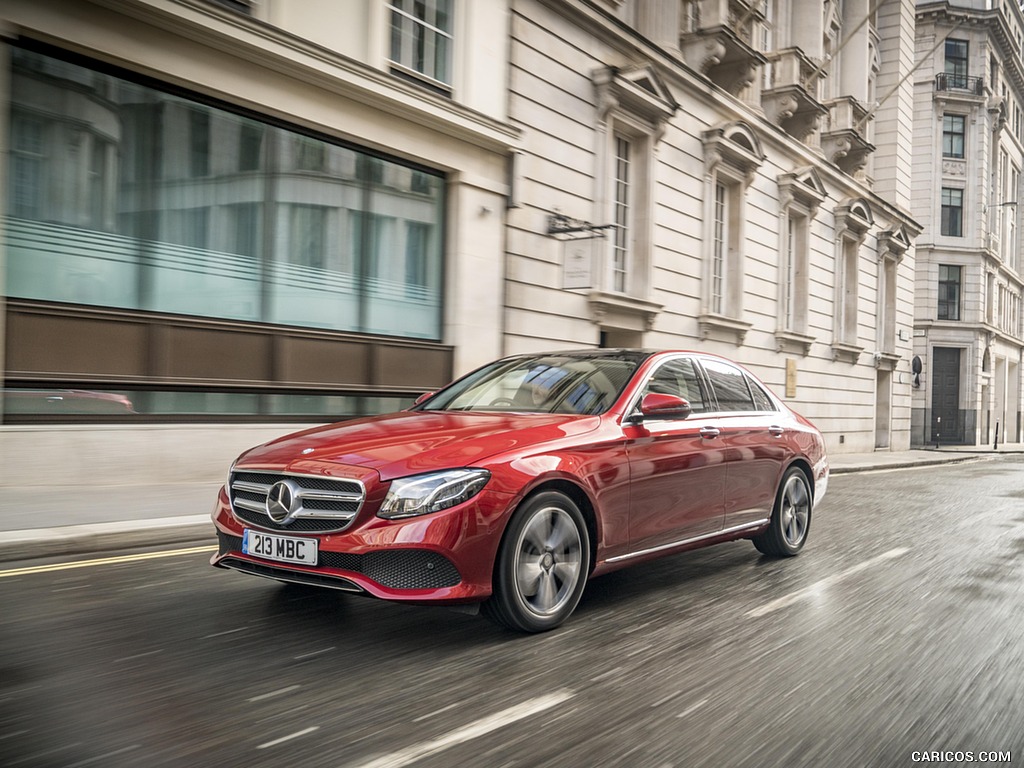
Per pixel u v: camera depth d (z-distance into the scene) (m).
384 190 11.21
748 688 3.47
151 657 3.64
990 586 5.68
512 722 3.01
